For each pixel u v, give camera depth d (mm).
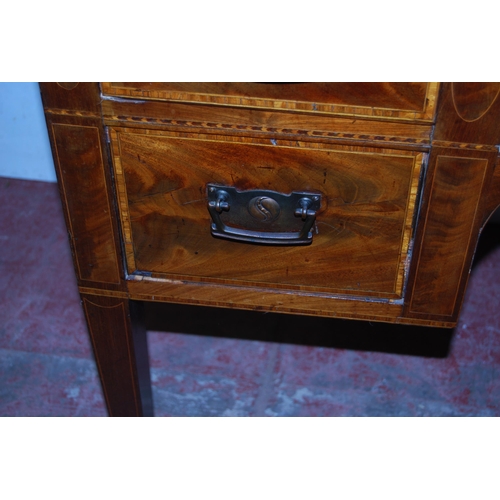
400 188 777
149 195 830
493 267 1698
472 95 701
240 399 1389
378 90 711
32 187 1947
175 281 910
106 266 904
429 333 1528
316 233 827
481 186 762
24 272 1687
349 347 1505
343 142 748
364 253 838
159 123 765
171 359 1475
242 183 796
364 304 885
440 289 852
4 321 1552
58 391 1394
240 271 882
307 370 1455
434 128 726
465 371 1447
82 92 757
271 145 763
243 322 1562
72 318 1563
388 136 739
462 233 801
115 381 1065
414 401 1387
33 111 1823
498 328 1539
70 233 879
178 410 1358
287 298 898
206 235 854
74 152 804
